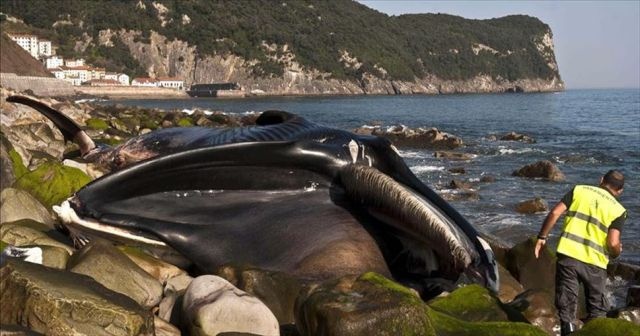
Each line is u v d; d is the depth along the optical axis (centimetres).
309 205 805
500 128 4481
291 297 643
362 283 533
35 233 732
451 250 722
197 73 17612
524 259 878
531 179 2017
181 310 567
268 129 891
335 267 728
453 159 2569
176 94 14700
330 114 6944
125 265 627
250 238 775
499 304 638
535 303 693
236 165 822
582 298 795
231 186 826
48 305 482
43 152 1421
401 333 494
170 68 17812
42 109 1149
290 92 17725
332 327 495
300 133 863
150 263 718
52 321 480
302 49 18475
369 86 19075
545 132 4050
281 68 17812
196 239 774
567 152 2800
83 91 13188
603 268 679
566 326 676
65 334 478
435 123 5134
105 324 489
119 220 768
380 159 840
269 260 752
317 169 827
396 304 499
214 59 17638
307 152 823
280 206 805
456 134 3822
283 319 634
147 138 1023
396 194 755
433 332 501
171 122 3391
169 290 637
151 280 630
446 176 2080
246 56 17750
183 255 771
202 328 535
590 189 688
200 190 821
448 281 759
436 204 811
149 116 3875
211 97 15125
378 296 513
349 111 7812
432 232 732
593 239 677
